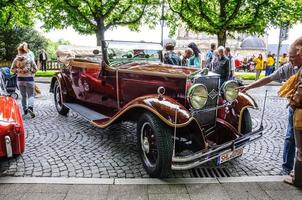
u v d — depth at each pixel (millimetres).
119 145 5805
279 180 4402
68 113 8219
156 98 4469
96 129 6797
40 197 3854
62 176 4449
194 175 4562
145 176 4504
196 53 10070
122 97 5840
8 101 5078
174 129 4230
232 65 10445
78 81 7203
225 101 5125
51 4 18750
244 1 17062
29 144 5766
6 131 4203
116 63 6137
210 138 5133
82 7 19328
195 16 18109
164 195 3943
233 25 17609
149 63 6113
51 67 23047
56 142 5910
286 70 4531
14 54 28672
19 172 4551
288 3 16797
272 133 6773
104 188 4105
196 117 4844
